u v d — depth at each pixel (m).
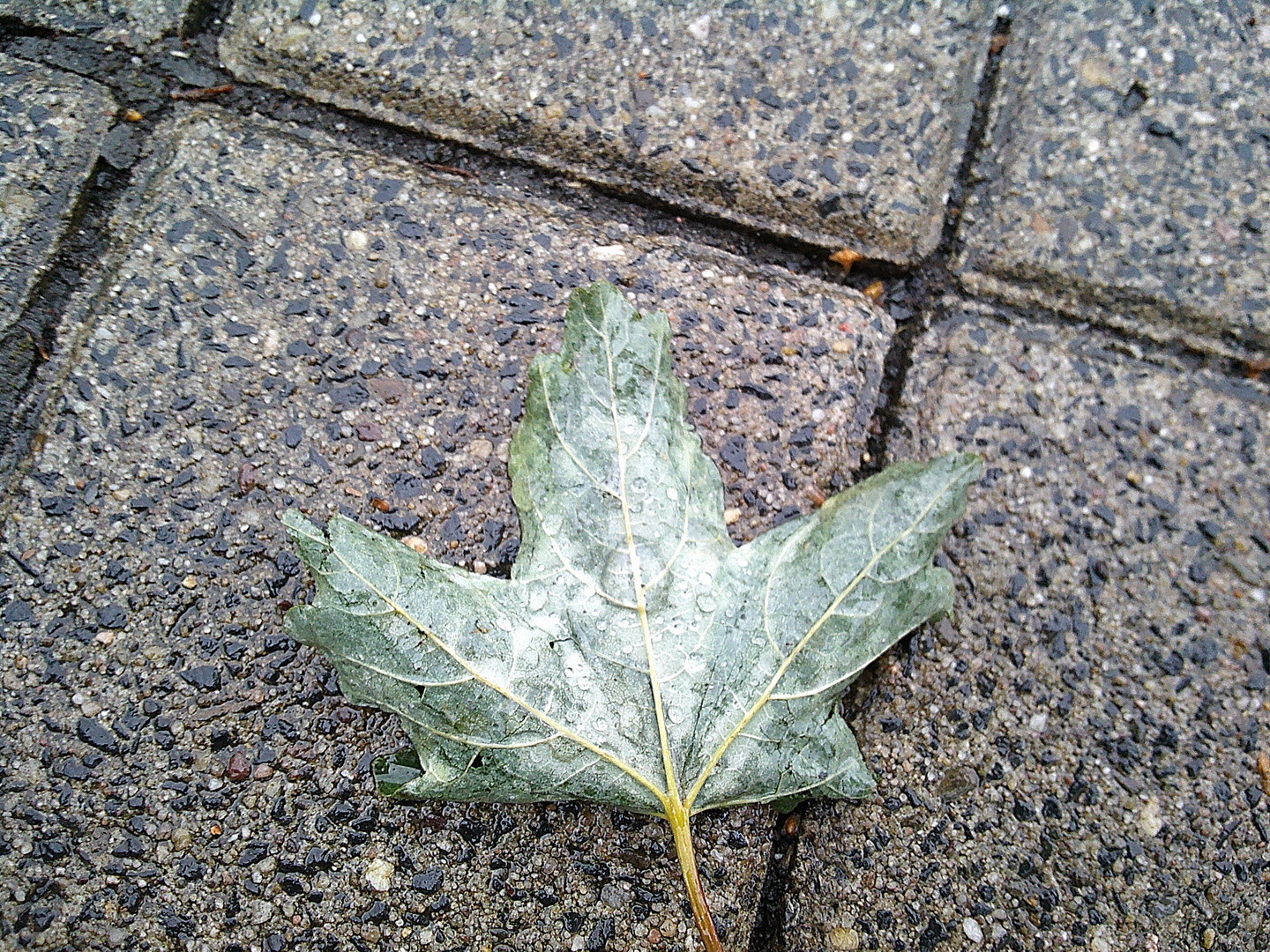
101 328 0.14
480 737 0.12
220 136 0.15
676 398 0.13
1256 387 0.15
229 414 0.14
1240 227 0.16
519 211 0.15
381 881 0.14
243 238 0.15
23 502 0.14
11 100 0.15
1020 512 0.15
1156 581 0.15
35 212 0.14
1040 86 0.16
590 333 0.13
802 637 0.13
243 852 0.14
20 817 0.13
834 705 0.13
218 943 0.13
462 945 0.14
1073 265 0.15
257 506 0.14
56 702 0.14
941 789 0.14
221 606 0.14
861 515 0.13
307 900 0.14
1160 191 0.16
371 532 0.13
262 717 0.14
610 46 0.15
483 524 0.14
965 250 0.15
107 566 0.14
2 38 0.15
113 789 0.14
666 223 0.15
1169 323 0.15
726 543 0.13
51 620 0.14
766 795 0.13
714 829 0.14
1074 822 0.14
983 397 0.15
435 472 0.14
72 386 0.14
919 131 0.16
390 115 0.15
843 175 0.15
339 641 0.12
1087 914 0.14
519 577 0.13
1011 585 0.15
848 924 0.14
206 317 0.14
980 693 0.14
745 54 0.15
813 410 0.15
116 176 0.15
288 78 0.15
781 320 0.15
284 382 0.14
